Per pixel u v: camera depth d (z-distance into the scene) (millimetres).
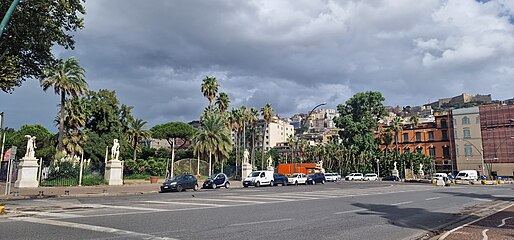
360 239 9430
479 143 88750
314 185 44062
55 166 35531
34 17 17875
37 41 18953
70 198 21984
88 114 54531
